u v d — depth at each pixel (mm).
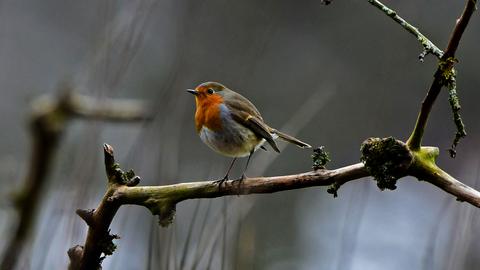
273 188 5715
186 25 9000
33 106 9992
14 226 9359
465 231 7105
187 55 8516
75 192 7020
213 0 12406
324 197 15469
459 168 15617
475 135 15812
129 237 10781
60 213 6930
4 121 16141
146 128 7785
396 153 5238
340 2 16219
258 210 14531
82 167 7281
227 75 10641
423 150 5316
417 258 14766
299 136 15180
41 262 6715
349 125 15172
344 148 15109
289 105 15906
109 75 7742
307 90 15945
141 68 15844
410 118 15445
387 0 15414
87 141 7445
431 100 5129
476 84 15945
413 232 15328
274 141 8898
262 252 14352
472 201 5109
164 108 7957
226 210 6723
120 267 10664
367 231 15172
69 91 9906
